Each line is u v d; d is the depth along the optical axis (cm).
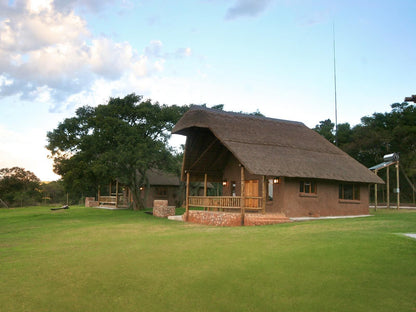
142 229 1961
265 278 852
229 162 2764
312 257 993
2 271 1010
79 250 1302
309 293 752
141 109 3544
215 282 845
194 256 1095
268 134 2486
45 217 3116
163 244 1335
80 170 3344
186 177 2756
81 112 3559
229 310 694
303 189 2311
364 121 5772
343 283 792
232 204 2155
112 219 2791
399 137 5175
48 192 7850
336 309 673
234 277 870
